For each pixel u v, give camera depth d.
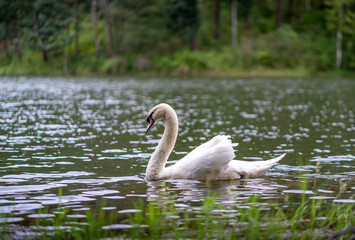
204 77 58.88
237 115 21.12
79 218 6.39
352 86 43.25
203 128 16.80
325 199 7.45
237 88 40.28
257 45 67.19
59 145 12.82
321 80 53.53
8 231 5.88
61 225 6.10
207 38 71.75
